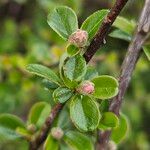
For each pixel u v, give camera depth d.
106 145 0.14
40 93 0.31
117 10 0.11
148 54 0.13
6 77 0.33
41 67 0.12
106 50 0.34
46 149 0.14
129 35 0.15
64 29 0.12
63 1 0.28
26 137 0.15
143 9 0.13
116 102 0.13
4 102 0.32
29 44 0.36
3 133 0.15
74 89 0.12
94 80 0.12
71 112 0.11
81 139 0.14
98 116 0.11
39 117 0.15
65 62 0.12
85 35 0.11
